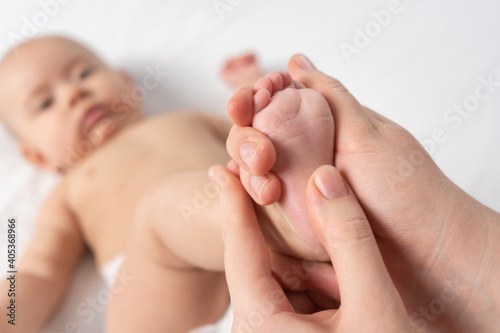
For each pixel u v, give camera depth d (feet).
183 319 1.59
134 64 2.49
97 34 2.58
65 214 1.99
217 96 2.36
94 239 1.92
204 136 2.00
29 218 2.11
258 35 2.40
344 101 1.23
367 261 1.11
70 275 1.89
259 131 1.18
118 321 1.62
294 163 1.19
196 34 2.50
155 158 1.90
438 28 2.07
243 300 1.18
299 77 1.30
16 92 2.20
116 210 1.85
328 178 1.14
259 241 1.22
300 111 1.18
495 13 2.02
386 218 1.19
